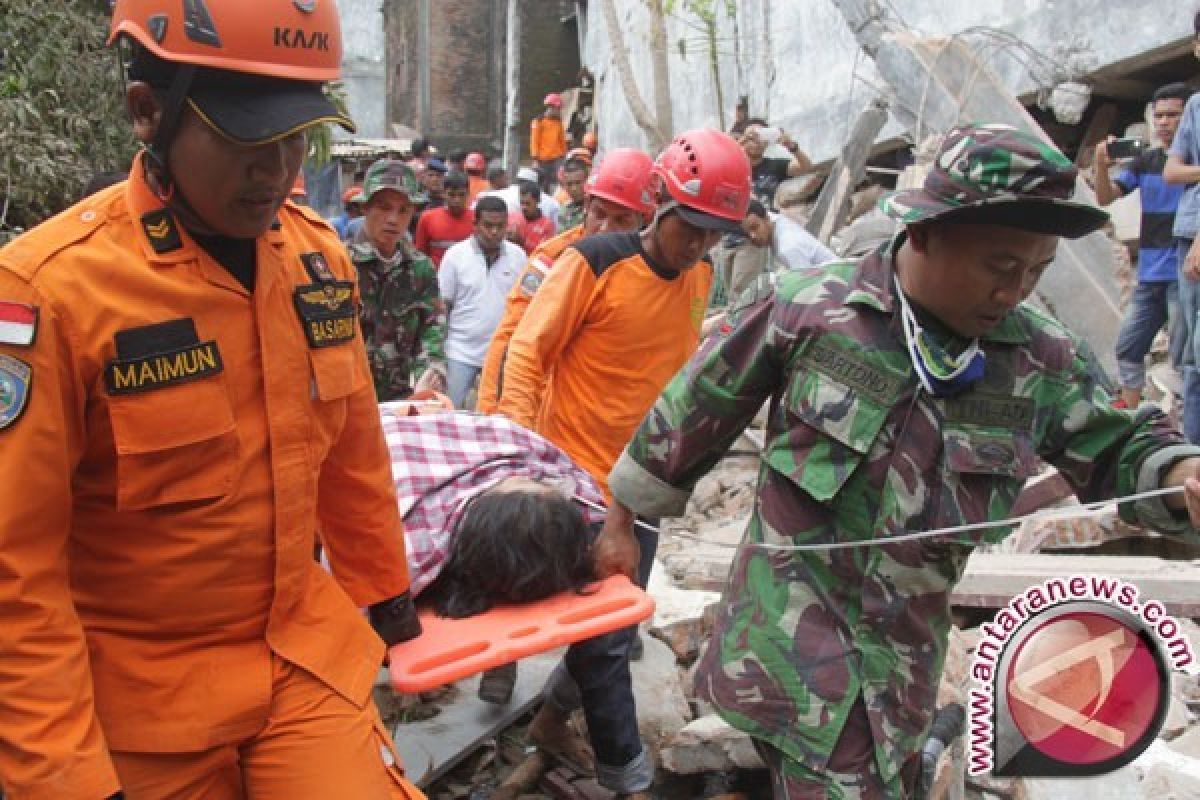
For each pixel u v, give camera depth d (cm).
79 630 174
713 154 328
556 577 254
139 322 173
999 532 204
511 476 277
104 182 309
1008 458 200
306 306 194
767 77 1134
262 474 189
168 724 187
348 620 211
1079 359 210
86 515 181
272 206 176
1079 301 626
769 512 218
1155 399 598
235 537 187
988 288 186
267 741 196
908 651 209
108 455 177
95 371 170
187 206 176
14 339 162
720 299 717
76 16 682
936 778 273
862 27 778
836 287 208
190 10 164
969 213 178
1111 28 686
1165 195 554
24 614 167
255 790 196
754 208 548
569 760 328
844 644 209
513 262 700
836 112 987
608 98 1742
